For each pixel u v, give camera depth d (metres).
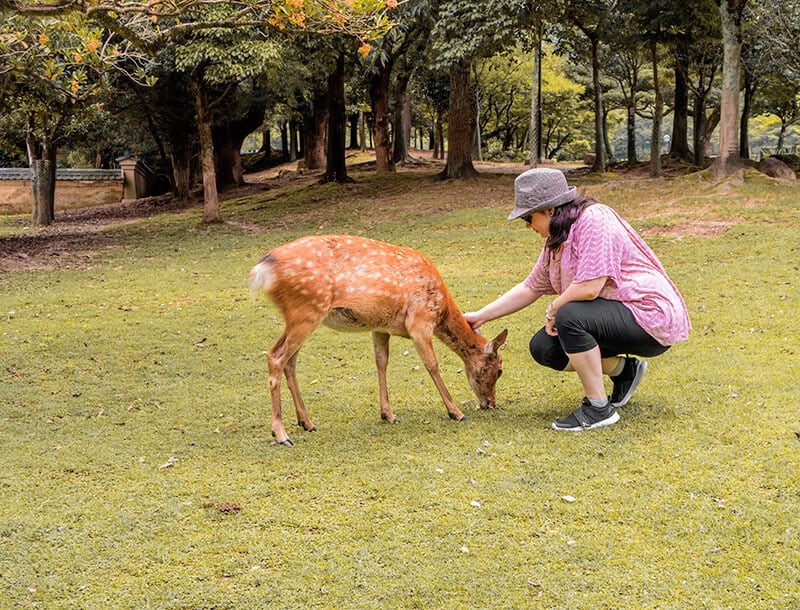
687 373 5.65
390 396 5.64
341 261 4.67
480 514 3.55
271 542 3.35
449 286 9.63
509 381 5.91
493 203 16.97
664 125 64.50
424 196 18.97
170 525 3.52
